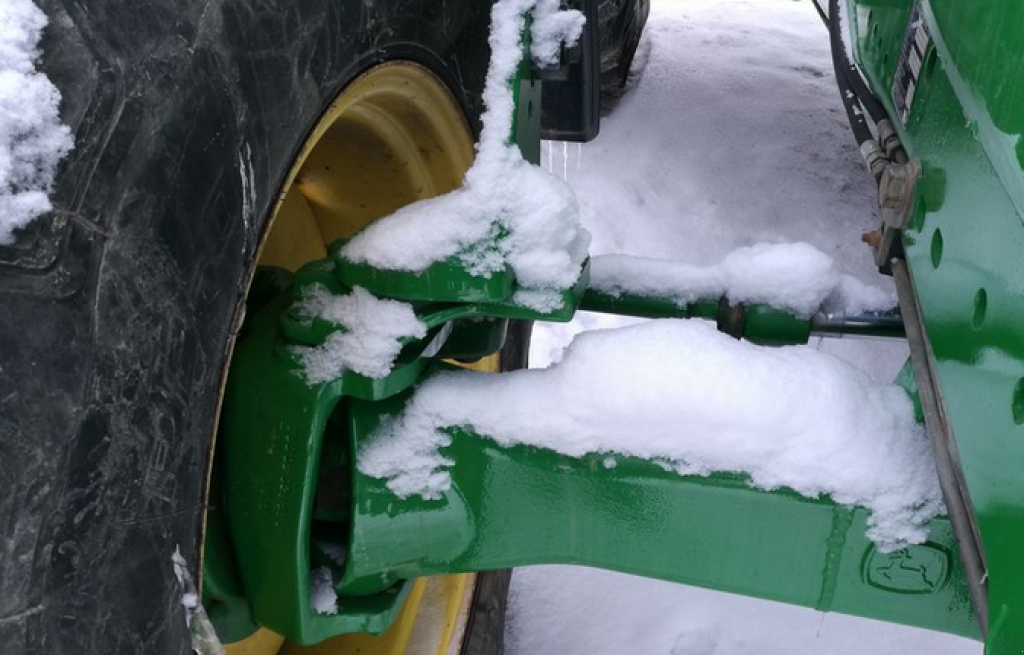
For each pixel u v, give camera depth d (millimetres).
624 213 2895
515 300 1091
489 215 1051
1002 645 780
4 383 655
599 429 1088
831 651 1965
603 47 2764
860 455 1024
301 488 1059
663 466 1074
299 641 1105
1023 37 821
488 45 1396
